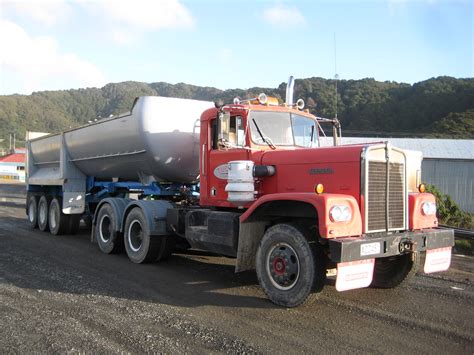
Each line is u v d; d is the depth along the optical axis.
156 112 9.07
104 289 6.68
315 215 5.86
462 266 8.72
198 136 9.37
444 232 6.48
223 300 6.18
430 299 6.34
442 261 6.54
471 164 26.97
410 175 6.75
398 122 51.47
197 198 9.05
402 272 6.70
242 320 5.34
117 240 9.51
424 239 6.20
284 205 6.22
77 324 5.13
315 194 5.59
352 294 6.54
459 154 27.94
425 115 51.28
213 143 7.50
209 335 4.83
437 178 27.72
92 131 10.93
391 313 5.66
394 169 6.12
